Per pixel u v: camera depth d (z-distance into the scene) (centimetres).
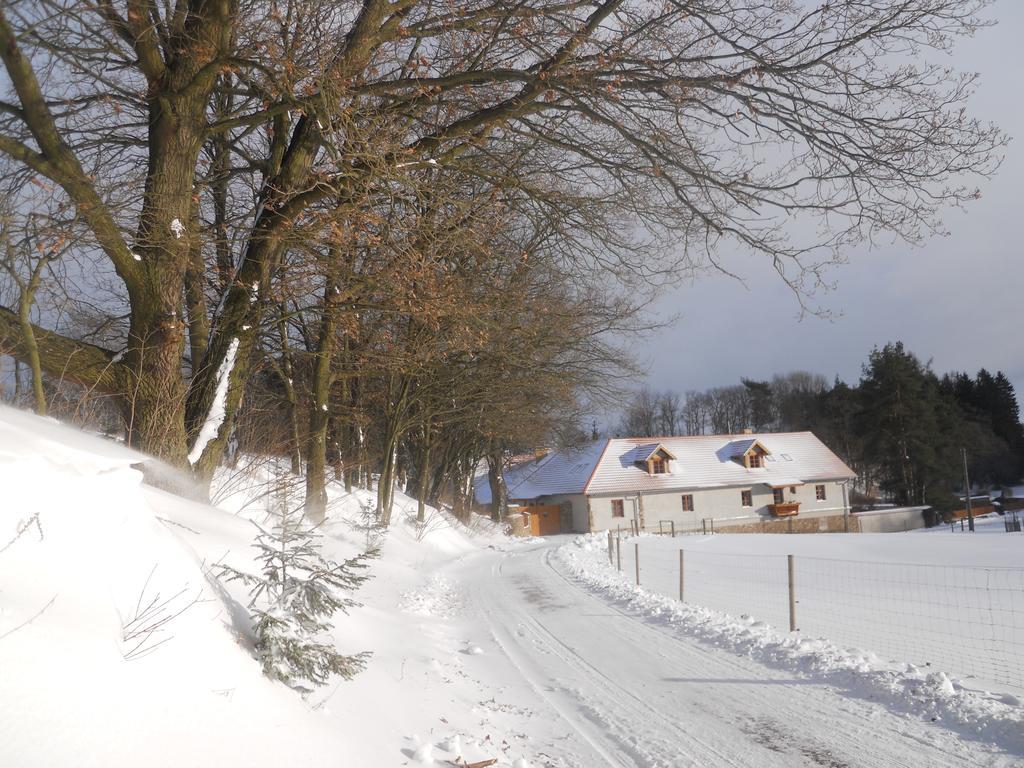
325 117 862
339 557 1346
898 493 6125
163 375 830
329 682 546
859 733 621
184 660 385
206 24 848
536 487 5591
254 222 971
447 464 3581
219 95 1196
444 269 1162
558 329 1973
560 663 898
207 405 932
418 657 811
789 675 816
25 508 369
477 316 1338
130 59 832
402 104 1000
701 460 5528
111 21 720
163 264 834
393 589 1346
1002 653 891
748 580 1733
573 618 1227
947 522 5728
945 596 1392
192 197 929
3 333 727
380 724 525
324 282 1116
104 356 816
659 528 5241
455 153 1069
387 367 1631
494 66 1052
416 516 2658
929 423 6016
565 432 3422
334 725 466
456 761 502
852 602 1340
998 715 623
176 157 851
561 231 1155
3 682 281
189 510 749
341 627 762
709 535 3997
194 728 345
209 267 1044
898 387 6025
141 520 461
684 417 10056
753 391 9719
